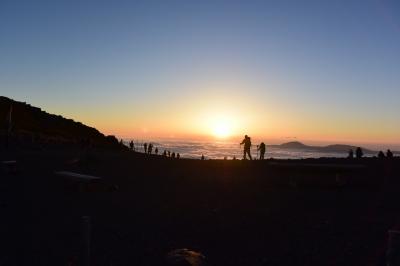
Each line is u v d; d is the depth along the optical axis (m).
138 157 33.59
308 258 9.80
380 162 24.84
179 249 9.79
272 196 16.38
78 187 17.91
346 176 19.47
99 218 13.56
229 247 10.72
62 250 10.65
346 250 10.12
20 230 12.34
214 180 20.70
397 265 7.10
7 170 22.30
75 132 61.12
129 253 10.43
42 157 29.78
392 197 15.70
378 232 11.34
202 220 13.08
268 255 10.09
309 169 18.33
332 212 13.68
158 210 14.45
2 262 9.91
